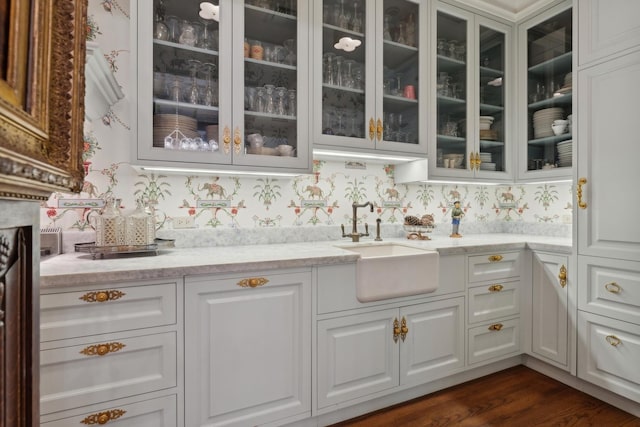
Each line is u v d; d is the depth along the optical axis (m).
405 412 1.76
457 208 2.51
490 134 2.49
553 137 2.32
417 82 2.17
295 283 1.51
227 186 1.97
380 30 2.04
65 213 1.63
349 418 1.71
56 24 0.59
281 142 1.82
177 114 1.61
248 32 1.75
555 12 2.26
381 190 2.43
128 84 1.74
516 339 2.19
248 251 1.70
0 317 0.49
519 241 2.19
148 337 1.25
